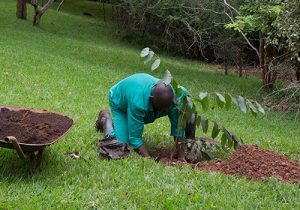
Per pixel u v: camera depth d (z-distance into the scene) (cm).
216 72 1936
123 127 620
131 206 443
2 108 573
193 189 495
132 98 585
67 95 966
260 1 1220
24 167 532
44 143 491
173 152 630
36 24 2119
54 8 2756
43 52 1518
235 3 1603
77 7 2892
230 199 474
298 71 1283
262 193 499
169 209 443
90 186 494
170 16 1761
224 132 582
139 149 600
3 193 459
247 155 597
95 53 1742
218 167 584
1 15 2192
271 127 992
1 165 536
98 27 2462
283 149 761
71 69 1295
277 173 563
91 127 722
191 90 1352
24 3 2180
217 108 1090
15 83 1010
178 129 572
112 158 577
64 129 536
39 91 964
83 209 434
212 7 1628
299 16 1079
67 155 587
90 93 1030
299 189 514
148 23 2222
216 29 1681
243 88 1526
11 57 1301
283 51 1349
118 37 2344
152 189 484
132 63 1688
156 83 577
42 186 485
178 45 2123
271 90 1460
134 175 526
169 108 588
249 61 2122
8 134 500
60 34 2077
